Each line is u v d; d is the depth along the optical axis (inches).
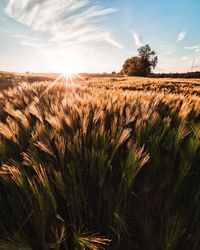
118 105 113.1
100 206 57.3
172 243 46.4
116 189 62.4
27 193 50.8
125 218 57.1
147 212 58.9
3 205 58.9
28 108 119.7
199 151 74.9
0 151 69.3
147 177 66.7
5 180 56.0
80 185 57.2
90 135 75.0
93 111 103.5
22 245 43.9
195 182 65.6
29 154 61.9
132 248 54.3
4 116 122.6
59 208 57.4
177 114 108.7
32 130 79.5
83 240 45.7
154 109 110.2
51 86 247.4
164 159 70.2
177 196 60.8
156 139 71.8
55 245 46.7
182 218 52.5
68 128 87.2
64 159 66.4
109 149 70.2
